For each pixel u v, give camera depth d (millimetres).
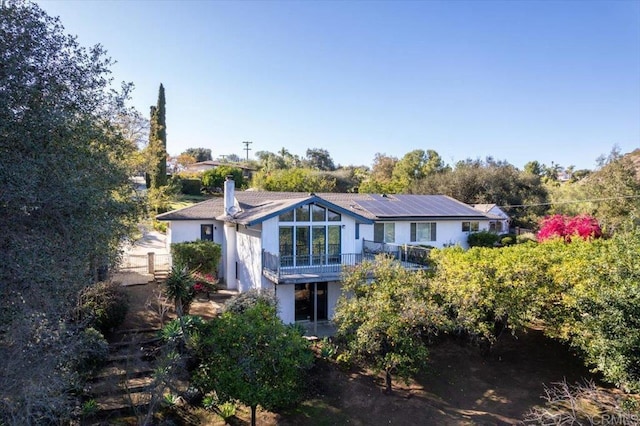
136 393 10953
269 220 16922
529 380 13234
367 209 24250
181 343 11938
